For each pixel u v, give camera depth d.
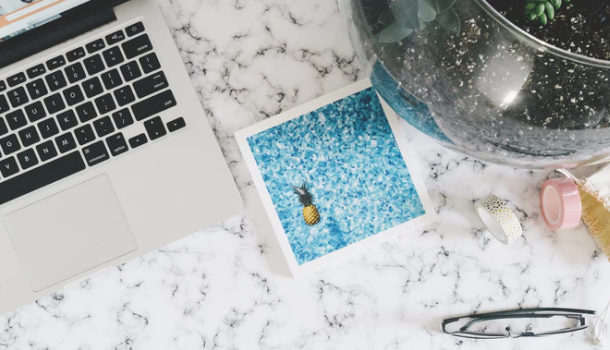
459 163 0.66
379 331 0.67
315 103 0.65
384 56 0.47
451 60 0.42
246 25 0.66
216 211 0.61
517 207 0.67
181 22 0.66
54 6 0.56
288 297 0.66
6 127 0.61
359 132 0.66
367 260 0.67
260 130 0.65
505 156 0.48
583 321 0.64
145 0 0.61
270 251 0.66
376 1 0.44
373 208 0.66
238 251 0.66
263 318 0.67
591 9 0.43
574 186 0.61
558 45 0.43
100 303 0.66
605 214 0.63
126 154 0.61
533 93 0.41
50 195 0.61
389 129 0.66
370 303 0.67
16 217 0.62
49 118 0.61
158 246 0.62
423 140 0.66
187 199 0.61
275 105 0.66
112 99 0.61
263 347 0.66
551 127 0.42
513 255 0.67
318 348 0.67
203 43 0.66
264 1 0.66
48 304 0.66
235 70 0.66
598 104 0.40
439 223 0.67
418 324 0.67
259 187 0.65
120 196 0.61
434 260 0.67
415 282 0.67
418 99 0.47
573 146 0.44
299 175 0.65
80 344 0.66
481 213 0.65
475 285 0.67
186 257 0.66
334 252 0.65
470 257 0.67
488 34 0.40
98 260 0.62
